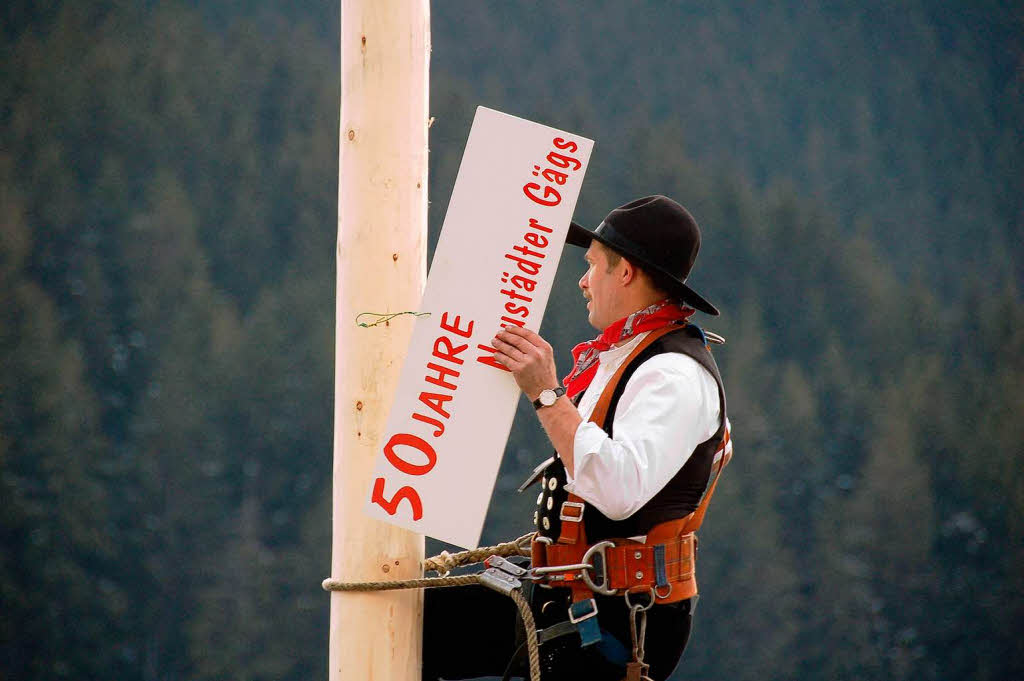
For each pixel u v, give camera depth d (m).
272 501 187.75
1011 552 193.00
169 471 178.50
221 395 191.00
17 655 154.25
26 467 168.88
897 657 178.12
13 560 159.25
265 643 163.00
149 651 163.00
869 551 186.88
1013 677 180.62
